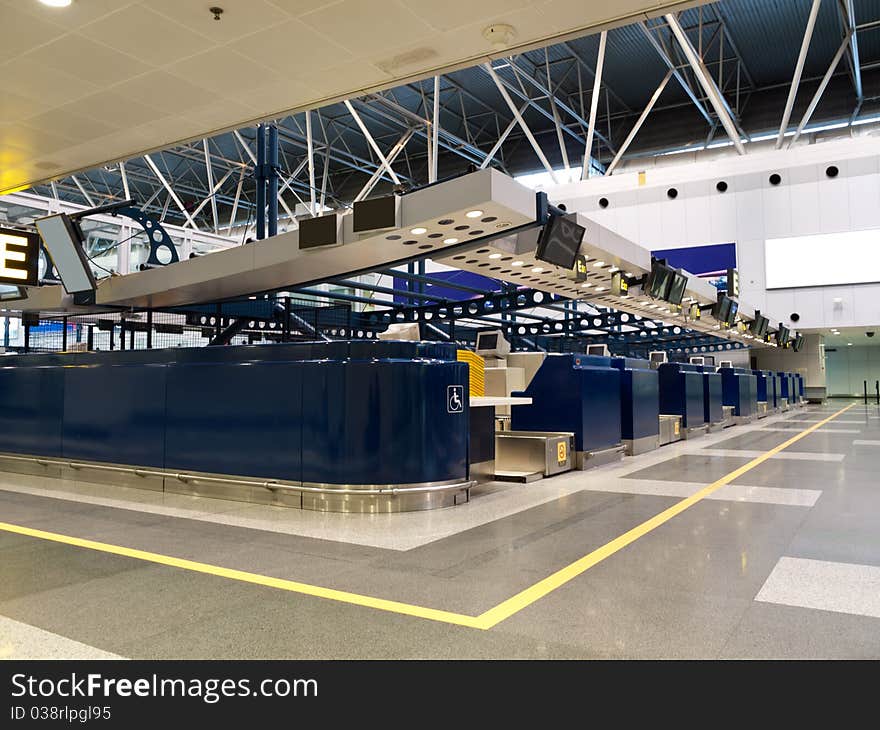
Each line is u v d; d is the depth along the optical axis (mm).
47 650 3234
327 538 5648
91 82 10117
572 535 5766
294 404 7227
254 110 11227
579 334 32656
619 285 15578
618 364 12633
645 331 30766
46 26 8508
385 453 6891
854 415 28203
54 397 9625
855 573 4555
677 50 38250
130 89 10391
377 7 8188
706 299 20375
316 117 46844
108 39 8859
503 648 3242
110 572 4582
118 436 8758
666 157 45625
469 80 42500
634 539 5613
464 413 7520
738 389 21812
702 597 4020
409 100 44375
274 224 19906
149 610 3795
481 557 5012
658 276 16281
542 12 8336
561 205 42688
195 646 3273
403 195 9852
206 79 10062
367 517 6578
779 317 37531
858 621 3604
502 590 4180
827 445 14383
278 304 18312
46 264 17484
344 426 6910
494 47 9125
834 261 36375
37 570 4629
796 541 5535
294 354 7371
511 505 7250
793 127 43688
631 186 40938
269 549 5266
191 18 8367
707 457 12156
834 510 6918
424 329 20984
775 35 36844
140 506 7184
